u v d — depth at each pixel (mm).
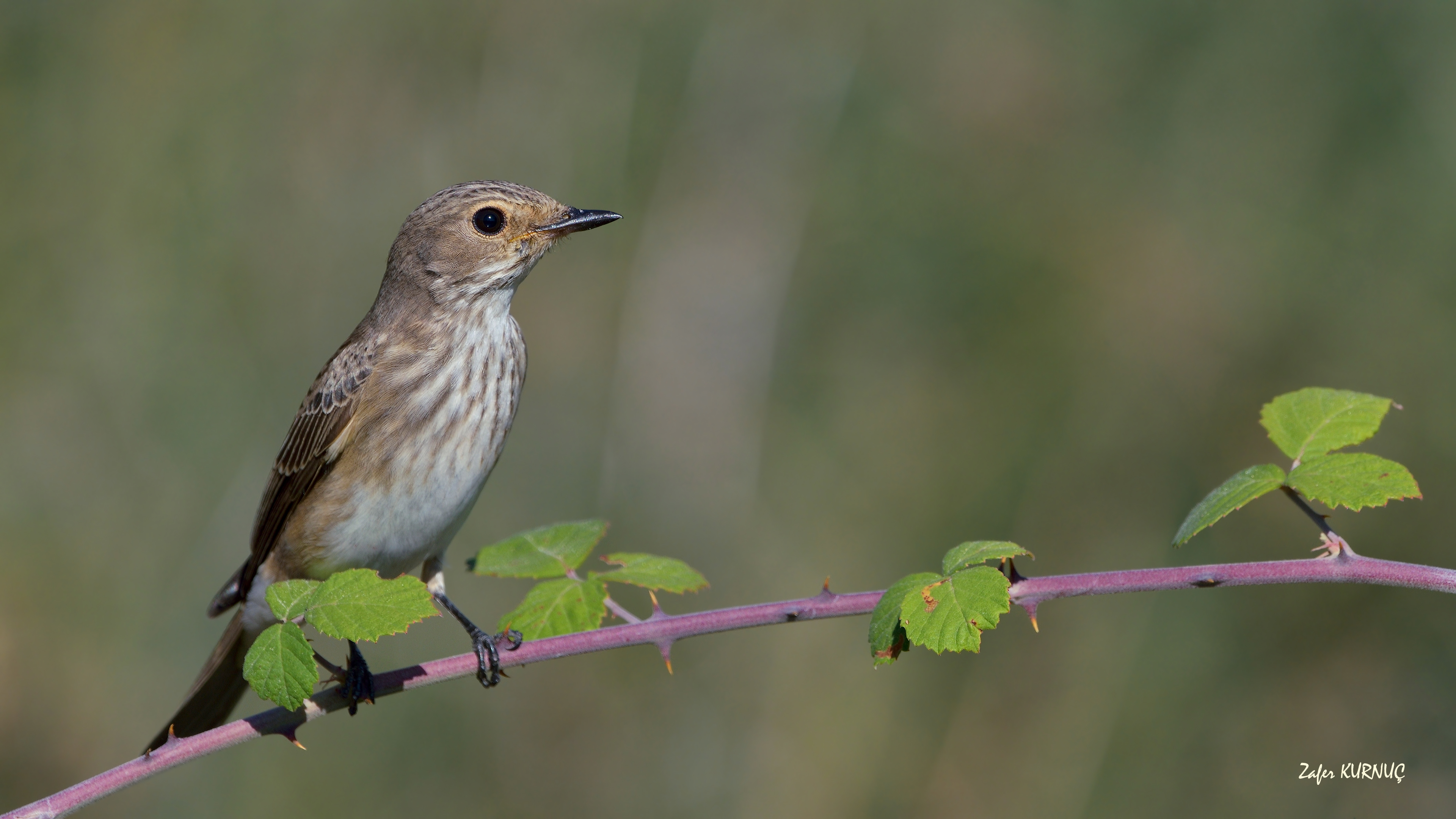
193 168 14688
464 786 12742
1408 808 11898
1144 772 12406
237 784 12328
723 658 13578
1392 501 12758
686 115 15586
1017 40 15055
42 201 14391
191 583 13680
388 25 15258
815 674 13477
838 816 12883
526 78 15539
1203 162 14391
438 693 12836
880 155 15336
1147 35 14695
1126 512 13695
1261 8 14164
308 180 15031
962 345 14703
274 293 14766
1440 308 13023
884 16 15391
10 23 14336
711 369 14898
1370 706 12359
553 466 14594
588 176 15406
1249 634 12711
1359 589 12523
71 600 13422
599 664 13273
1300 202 13859
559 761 12984
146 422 14094
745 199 15391
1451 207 13070
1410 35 13398
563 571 5551
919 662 13227
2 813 12664
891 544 14188
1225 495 4770
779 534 14344
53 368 14094
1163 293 14078
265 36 14969
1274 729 12453
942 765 12914
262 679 4320
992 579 4434
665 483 14469
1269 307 13680
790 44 15570
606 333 15086
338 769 12422
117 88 14688
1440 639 12359
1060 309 14422
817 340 15125
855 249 15211
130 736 13062
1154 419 13812
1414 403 13008
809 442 14844
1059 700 12812
